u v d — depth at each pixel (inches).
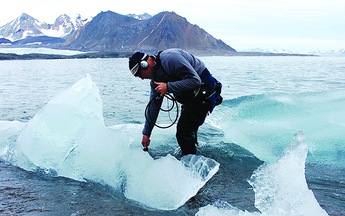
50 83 562.9
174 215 96.3
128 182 111.3
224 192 112.4
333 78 623.2
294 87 468.8
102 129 127.6
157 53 126.8
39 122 138.9
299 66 1198.9
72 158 127.3
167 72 123.5
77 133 130.6
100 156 122.1
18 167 136.8
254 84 511.2
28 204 100.3
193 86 121.3
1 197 105.4
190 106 130.5
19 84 543.8
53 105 140.3
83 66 1360.7
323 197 107.0
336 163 142.4
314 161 144.6
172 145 163.6
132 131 182.2
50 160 130.3
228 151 158.6
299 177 99.0
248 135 172.1
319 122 184.5
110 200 105.4
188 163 122.8
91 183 119.3
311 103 220.8
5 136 160.7
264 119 196.1
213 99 131.2
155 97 132.6
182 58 122.5
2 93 413.4
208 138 182.2
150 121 135.9
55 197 106.2
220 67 1147.3
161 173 108.4
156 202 102.7
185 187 108.2
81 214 94.3
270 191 100.0
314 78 625.0
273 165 109.5
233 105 237.3
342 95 237.9
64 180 122.3
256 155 153.6
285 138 166.4
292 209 90.1
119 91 434.9
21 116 252.8
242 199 106.7
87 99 138.2
